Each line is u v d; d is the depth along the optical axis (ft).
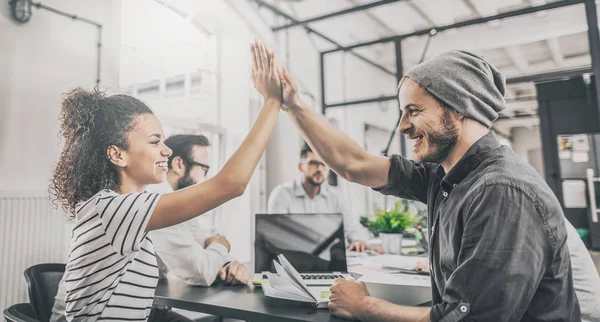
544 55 17.31
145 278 2.98
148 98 8.41
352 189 13.76
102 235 2.61
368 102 13.19
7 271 5.63
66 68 6.76
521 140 26.61
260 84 3.38
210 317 6.22
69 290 2.76
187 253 3.90
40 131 6.33
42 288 4.33
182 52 9.59
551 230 2.18
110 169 3.00
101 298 2.71
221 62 10.99
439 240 2.71
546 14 13.39
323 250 4.32
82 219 2.72
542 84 14.66
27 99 6.19
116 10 7.72
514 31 14.47
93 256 2.64
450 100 2.46
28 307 3.39
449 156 2.69
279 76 3.41
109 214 2.60
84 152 2.95
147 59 8.43
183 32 9.69
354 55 16.20
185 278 3.94
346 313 2.67
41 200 6.07
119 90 7.66
